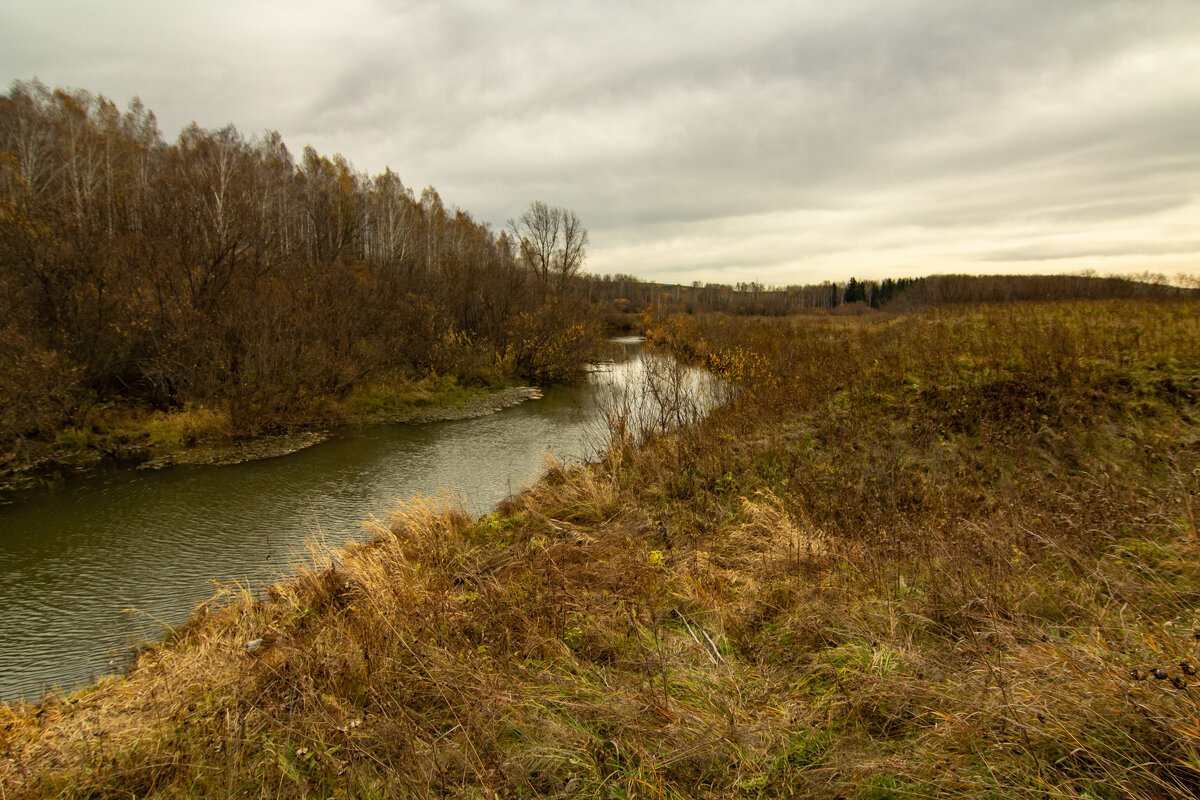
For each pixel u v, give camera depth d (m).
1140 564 3.56
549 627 4.12
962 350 10.81
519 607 4.44
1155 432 6.72
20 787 2.86
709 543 5.66
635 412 12.09
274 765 2.88
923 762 2.34
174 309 14.55
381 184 45.25
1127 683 2.33
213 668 3.86
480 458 12.55
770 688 3.09
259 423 14.73
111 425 13.15
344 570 5.53
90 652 5.72
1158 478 5.59
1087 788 2.07
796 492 6.62
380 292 21.86
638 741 2.78
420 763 2.68
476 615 4.36
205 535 8.47
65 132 28.56
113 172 26.41
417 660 3.54
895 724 2.75
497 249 62.59
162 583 7.07
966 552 4.14
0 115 27.86
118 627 6.15
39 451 11.84
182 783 2.86
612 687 3.29
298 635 4.53
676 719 2.86
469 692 3.21
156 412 14.10
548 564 5.25
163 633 5.89
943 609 3.60
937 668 2.92
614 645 3.84
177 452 12.69
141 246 15.46
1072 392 7.98
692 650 3.64
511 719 3.04
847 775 2.35
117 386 14.52
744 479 7.44
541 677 3.41
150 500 9.86
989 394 8.59
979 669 2.81
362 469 11.71
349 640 3.88
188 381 14.36
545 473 9.37
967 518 5.17
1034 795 2.08
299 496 10.12
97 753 3.03
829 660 3.36
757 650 3.62
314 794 2.72
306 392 16.20
